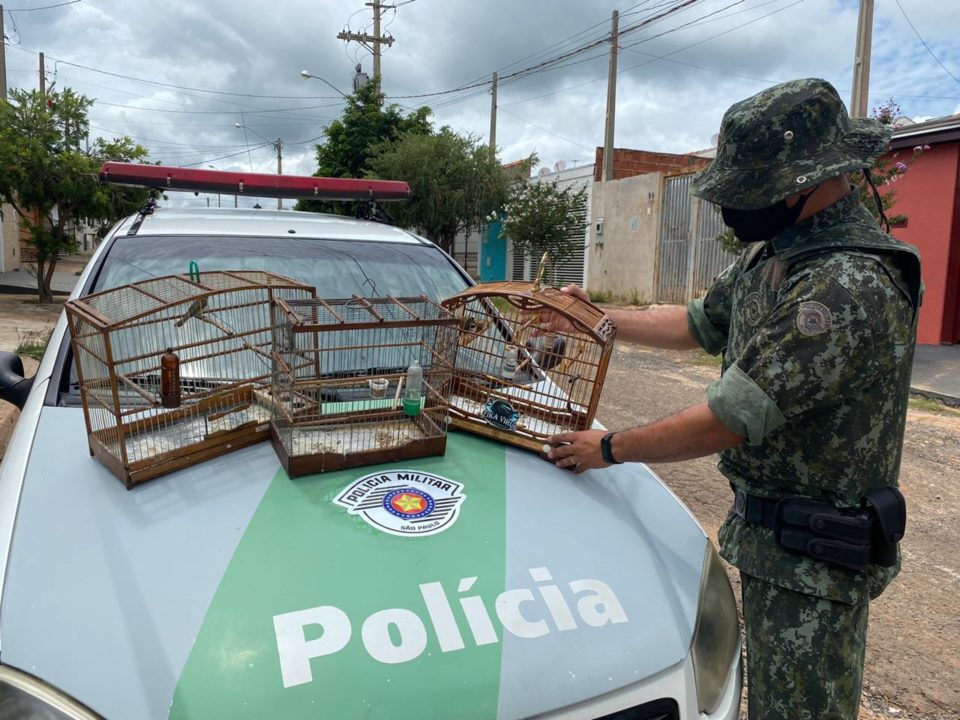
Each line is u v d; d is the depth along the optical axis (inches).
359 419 79.7
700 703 59.3
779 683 64.3
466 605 56.4
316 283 107.7
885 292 57.5
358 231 128.1
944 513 167.2
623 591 61.9
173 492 67.2
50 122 529.0
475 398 89.9
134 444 71.6
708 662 62.1
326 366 89.2
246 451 76.0
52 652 49.9
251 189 140.8
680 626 61.1
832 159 57.9
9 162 507.8
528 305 87.6
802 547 61.8
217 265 105.7
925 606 125.2
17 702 47.1
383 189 150.9
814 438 61.4
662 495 79.5
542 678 53.1
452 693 50.6
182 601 54.0
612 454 72.7
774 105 59.6
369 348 86.5
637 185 643.5
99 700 47.4
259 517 64.0
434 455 78.8
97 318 67.6
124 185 133.1
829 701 62.4
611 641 57.3
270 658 50.1
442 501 69.6
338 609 54.3
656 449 67.8
